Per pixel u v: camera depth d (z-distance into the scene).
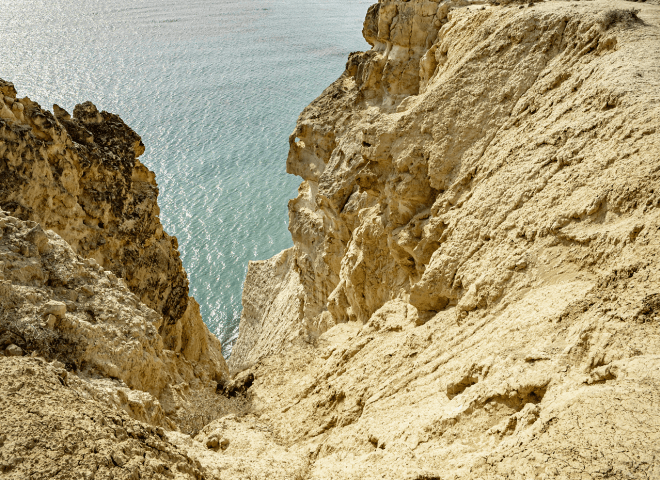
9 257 10.76
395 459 7.51
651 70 10.77
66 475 4.82
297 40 109.38
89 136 16.38
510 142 12.56
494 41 14.21
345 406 11.43
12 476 4.69
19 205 13.52
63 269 11.62
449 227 12.75
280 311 31.50
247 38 111.62
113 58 94.06
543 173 11.14
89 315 11.13
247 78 85.38
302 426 11.91
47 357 9.30
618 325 6.64
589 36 12.52
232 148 60.97
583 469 4.88
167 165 57.41
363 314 19.91
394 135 14.91
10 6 142.00
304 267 27.97
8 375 6.29
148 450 5.91
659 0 16.02
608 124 10.35
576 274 9.20
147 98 75.19
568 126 11.18
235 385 16.48
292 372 16.25
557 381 6.67
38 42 101.56
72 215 15.26
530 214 10.77
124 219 17.16
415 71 23.73
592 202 9.48
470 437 7.23
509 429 6.66
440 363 10.19
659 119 9.37
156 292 18.41
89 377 9.84
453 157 13.74
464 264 11.66
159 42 107.69
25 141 13.70
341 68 90.12
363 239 18.86
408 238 14.10
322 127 26.47
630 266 7.42
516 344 8.29
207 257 43.50
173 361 14.66
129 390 9.92
